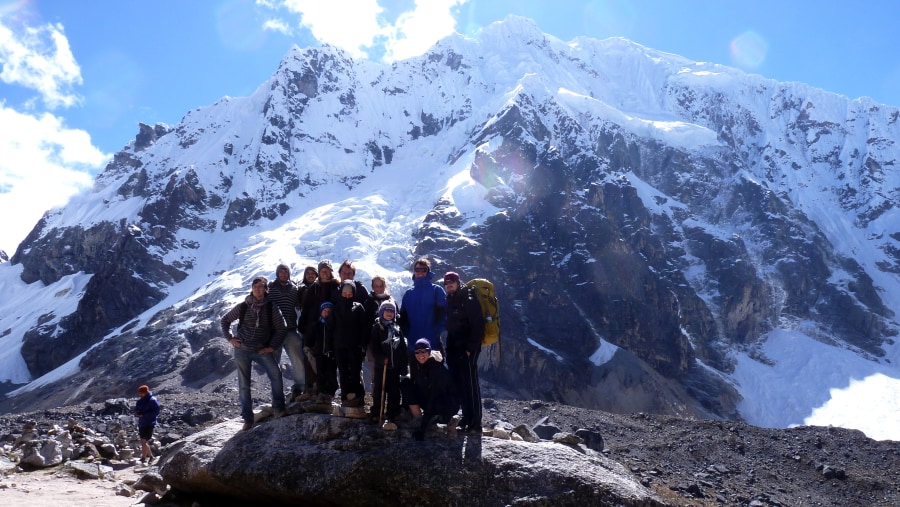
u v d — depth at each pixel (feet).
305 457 39.01
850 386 382.63
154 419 70.64
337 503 37.70
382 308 40.04
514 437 44.68
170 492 44.52
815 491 100.32
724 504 85.81
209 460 41.32
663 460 103.40
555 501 36.65
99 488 51.72
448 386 39.01
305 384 45.57
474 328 39.91
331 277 43.93
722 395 351.67
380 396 39.91
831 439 120.98
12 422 95.71
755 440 118.01
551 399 280.92
